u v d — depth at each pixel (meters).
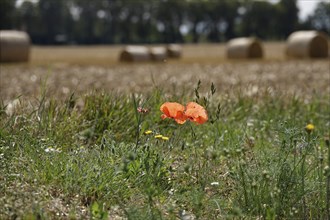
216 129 7.97
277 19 154.50
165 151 6.83
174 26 157.25
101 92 8.63
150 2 159.75
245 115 9.70
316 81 21.25
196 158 6.48
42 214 4.97
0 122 7.28
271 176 5.78
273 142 7.53
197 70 29.61
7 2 131.50
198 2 154.62
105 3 163.38
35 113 7.71
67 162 6.11
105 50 78.50
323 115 10.12
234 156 6.88
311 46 47.25
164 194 5.84
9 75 24.75
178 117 5.67
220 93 11.64
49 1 163.12
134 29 161.00
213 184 5.78
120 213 5.41
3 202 5.18
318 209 5.61
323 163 6.68
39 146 6.55
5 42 38.19
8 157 6.16
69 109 8.31
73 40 167.75
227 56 49.44
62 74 25.88
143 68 31.55
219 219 5.39
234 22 156.25
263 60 42.72
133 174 6.05
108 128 7.77
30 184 5.73
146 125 7.79
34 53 63.94
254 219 5.45
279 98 11.07
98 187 5.75
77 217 5.25
